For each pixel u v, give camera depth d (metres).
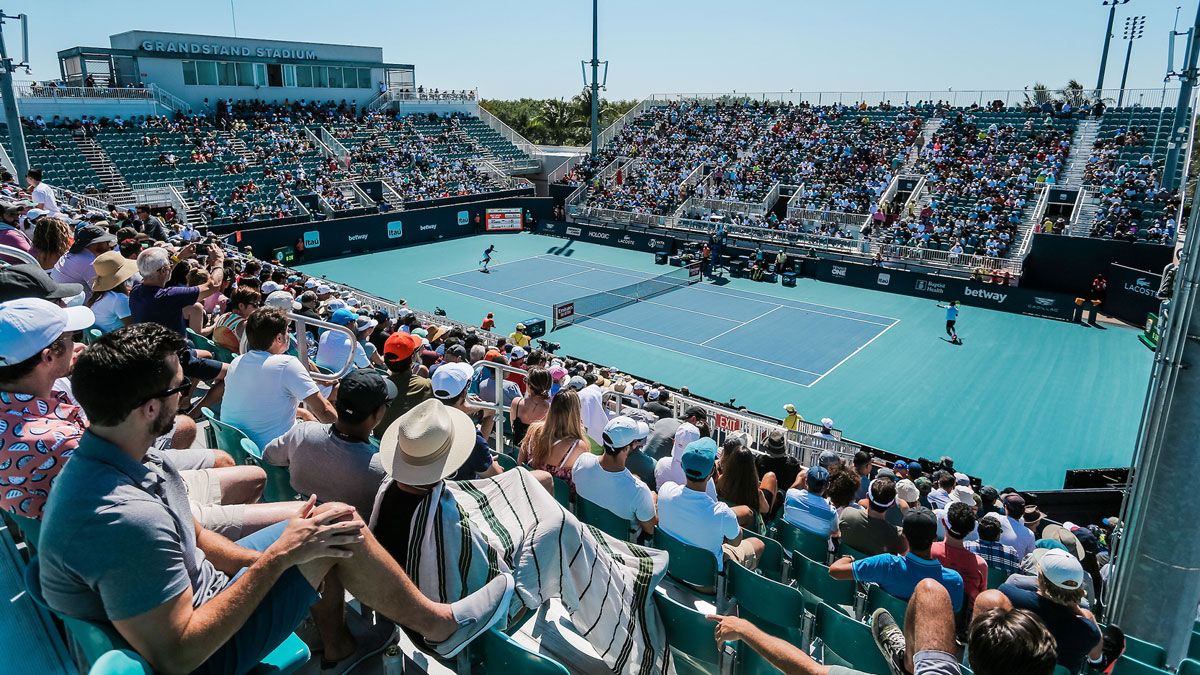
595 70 54.75
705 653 4.34
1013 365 26.77
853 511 6.89
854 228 41.69
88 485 2.46
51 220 7.80
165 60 47.41
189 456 4.55
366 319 11.93
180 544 2.64
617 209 50.03
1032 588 4.88
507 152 60.25
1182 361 6.82
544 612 4.74
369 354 11.84
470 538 3.68
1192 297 6.68
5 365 3.00
